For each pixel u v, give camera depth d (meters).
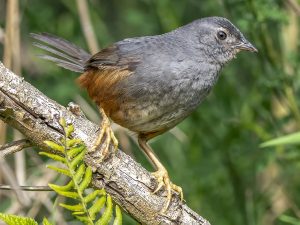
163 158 13.48
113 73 9.73
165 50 9.94
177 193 8.50
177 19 13.90
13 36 11.17
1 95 7.16
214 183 13.07
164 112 9.78
